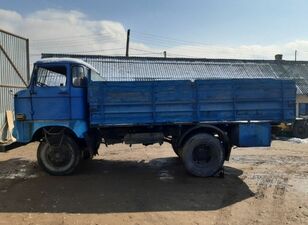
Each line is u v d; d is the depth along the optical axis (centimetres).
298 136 1853
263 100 916
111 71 2523
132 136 943
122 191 788
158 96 896
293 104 924
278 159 1190
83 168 1017
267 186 839
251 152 1336
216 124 925
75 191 784
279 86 920
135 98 893
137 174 950
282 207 689
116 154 1262
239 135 913
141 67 2644
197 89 902
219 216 643
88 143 916
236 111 911
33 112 904
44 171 964
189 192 786
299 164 1105
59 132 916
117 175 935
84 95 911
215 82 905
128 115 893
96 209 674
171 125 930
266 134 919
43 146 921
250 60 3062
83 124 905
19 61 1778
